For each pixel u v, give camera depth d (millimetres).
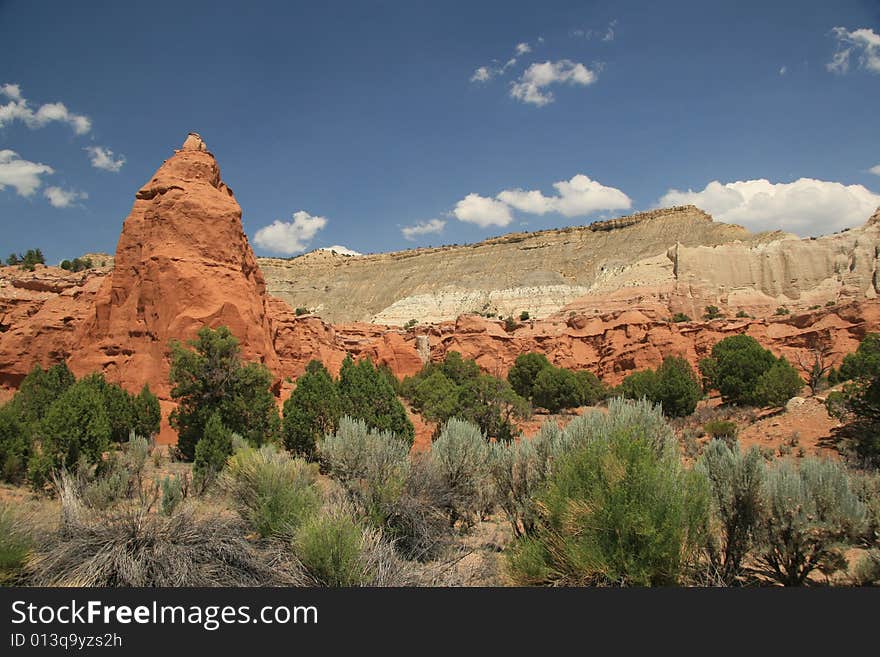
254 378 27359
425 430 37125
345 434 13602
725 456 10883
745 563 11258
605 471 8211
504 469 12328
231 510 11750
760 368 47469
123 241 41906
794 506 9922
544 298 162625
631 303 119875
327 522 8664
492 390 34125
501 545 11977
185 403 27188
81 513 9359
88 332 42938
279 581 8188
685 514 7824
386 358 86750
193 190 42281
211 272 39656
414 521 11766
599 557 7672
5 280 72438
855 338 72875
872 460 23562
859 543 10031
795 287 123938
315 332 79438
